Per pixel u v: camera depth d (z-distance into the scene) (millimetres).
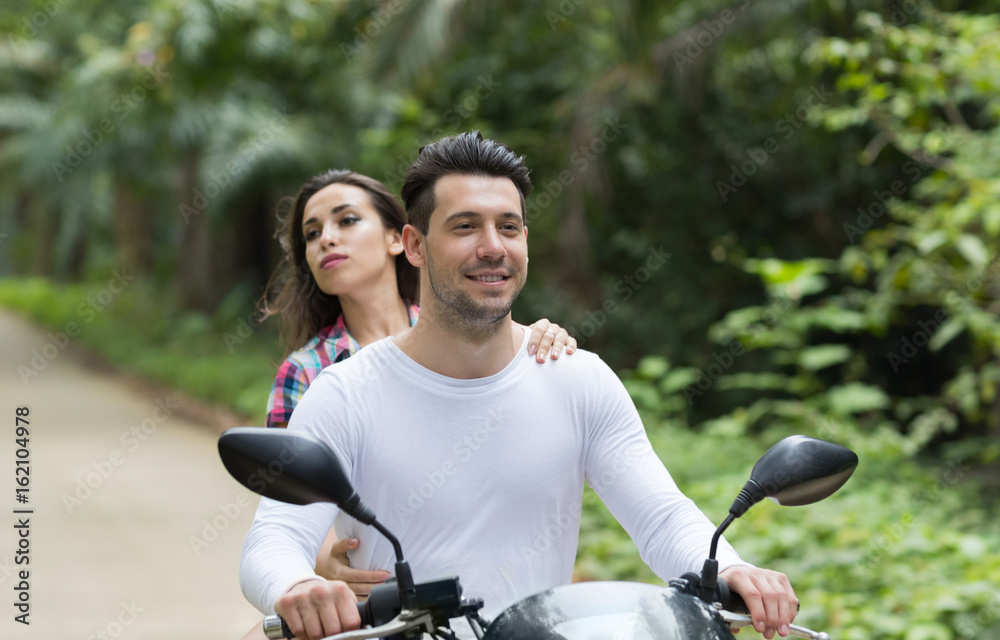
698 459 8570
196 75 15539
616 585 1942
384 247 3650
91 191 33969
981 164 7660
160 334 22984
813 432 9078
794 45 11820
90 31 19828
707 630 1847
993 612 5137
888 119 8430
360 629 1901
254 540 2217
